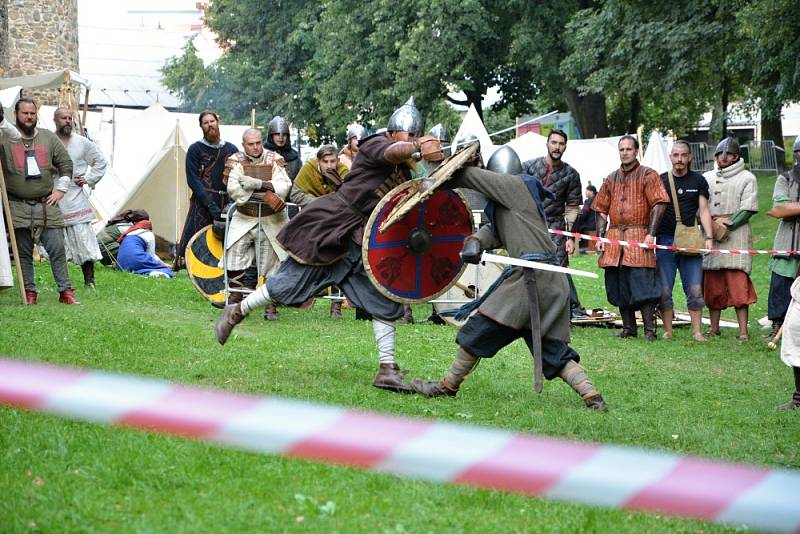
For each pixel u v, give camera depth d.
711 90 34.88
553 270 6.54
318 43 43.38
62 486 4.47
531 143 25.95
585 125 37.91
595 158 28.89
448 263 7.26
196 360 7.90
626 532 4.39
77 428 5.29
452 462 2.90
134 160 22.98
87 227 12.40
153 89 60.50
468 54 36.75
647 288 11.38
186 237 13.73
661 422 6.66
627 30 29.69
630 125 45.69
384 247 7.12
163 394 3.21
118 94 60.00
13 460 4.79
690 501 2.82
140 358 7.80
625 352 10.29
